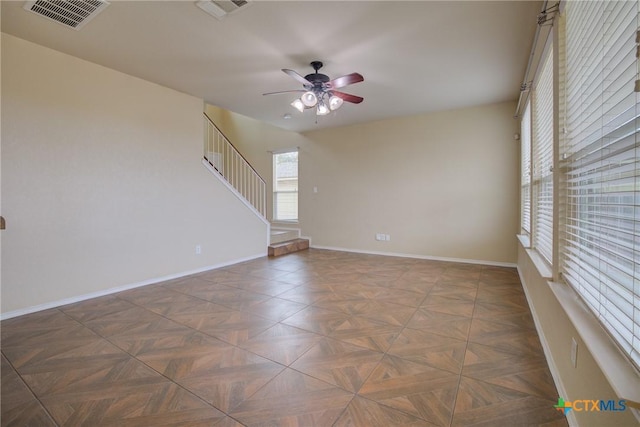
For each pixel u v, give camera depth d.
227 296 3.39
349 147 6.04
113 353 2.16
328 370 1.94
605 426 1.09
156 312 2.92
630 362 1.06
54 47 2.95
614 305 1.16
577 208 1.74
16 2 2.26
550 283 1.97
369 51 2.96
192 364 2.02
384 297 3.34
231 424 1.49
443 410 1.57
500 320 2.70
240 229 5.13
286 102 4.56
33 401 1.66
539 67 2.59
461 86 3.90
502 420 1.50
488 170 4.78
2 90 2.71
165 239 4.02
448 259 5.14
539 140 2.86
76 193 3.19
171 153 4.07
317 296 3.38
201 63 3.27
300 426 1.47
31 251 2.89
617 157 1.17
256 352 2.17
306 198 6.62
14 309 2.80
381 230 5.75
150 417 1.54
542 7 2.13
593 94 1.39
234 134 7.69
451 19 2.44
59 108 3.05
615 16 1.15
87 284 3.28
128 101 3.60
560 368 1.71
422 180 5.32
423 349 2.20
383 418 1.52
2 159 2.72
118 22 2.51
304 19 2.45
